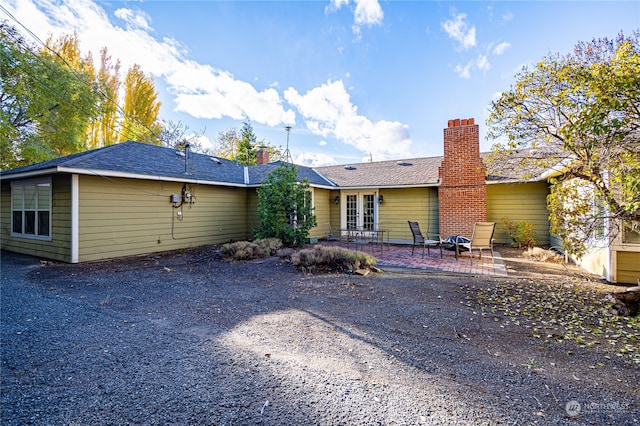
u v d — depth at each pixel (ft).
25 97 49.52
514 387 8.06
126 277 21.08
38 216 28.94
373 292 17.38
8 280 20.12
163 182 32.60
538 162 17.30
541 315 13.69
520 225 35.12
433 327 12.35
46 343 10.69
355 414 6.93
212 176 37.52
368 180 44.21
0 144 47.57
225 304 15.33
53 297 16.34
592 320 13.07
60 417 6.79
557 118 15.15
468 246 29.60
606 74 11.81
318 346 10.59
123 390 7.86
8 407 7.12
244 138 108.17
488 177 37.91
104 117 69.56
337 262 23.63
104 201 27.61
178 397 7.57
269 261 26.76
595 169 13.85
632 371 8.86
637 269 19.16
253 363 9.33
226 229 40.04
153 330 11.95
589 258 23.29
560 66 14.48
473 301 15.72
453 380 8.41
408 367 9.14
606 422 6.66
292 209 34.30
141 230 30.50
